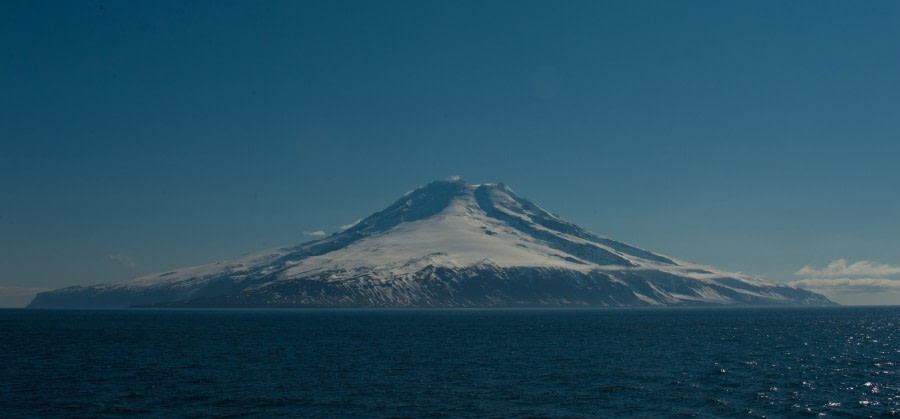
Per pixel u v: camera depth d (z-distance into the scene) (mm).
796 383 92625
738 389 87875
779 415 72875
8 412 74250
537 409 75750
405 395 83938
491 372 104312
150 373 102438
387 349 143625
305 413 73812
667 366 111562
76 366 110625
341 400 80750
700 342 164250
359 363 116250
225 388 88688
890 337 183750
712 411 74750
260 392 85812
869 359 122062
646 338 179625
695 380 95438
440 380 95812
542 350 141500
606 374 101875
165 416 72500
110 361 118125
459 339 175625
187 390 87125
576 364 114812
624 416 72250
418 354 132625
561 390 87312
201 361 118375
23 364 113312
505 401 80188
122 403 78875
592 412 74188
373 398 82000
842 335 193125
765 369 107125
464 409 75750
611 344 157875
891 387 89500
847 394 84375
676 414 73312
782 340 171500
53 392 85688
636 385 91125
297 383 92938
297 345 153875
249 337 182125
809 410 75000
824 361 118750
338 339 174750
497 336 189125
